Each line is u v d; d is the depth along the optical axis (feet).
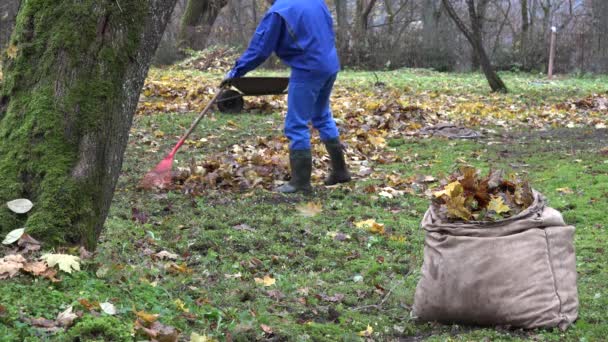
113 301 13.04
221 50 91.35
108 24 15.21
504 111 50.60
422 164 32.81
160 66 92.43
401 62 106.11
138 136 37.01
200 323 13.51
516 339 14.06
